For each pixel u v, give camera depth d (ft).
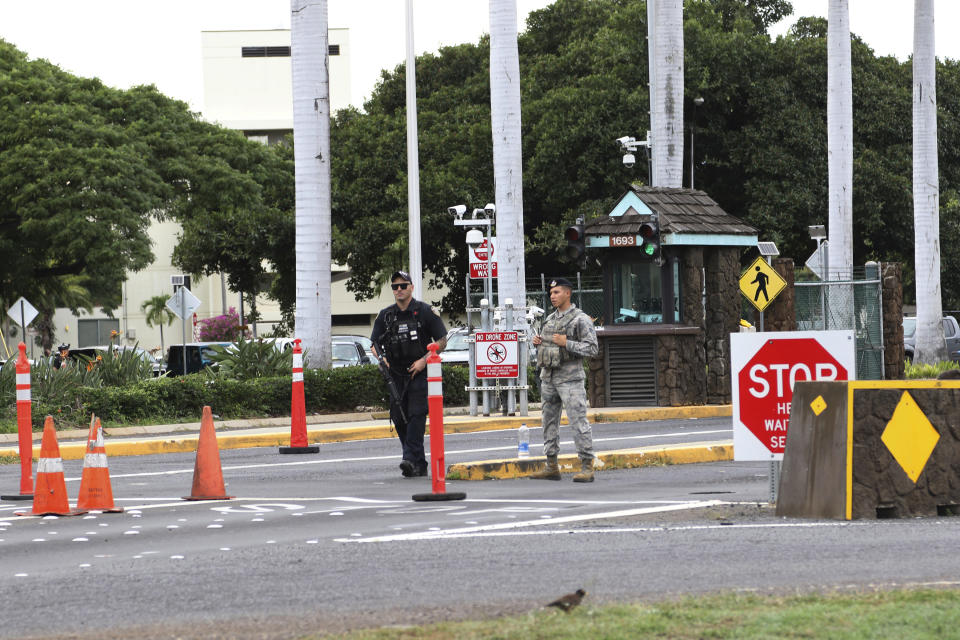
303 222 121.70
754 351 51.29
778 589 34.14
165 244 417.90
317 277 122.21
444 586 36.14
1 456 86.84
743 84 227.20
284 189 255.09
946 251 245.65
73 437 101.60
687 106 229.66
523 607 32.50
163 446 94.84
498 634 28.17
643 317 120.16
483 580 36.96
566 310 66.49
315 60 120.06
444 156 250.78
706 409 118.11
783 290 131.34
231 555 43.11
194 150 221.66
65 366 114.83
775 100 225.97
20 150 200.34
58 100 213.87
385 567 39.73
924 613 29.76
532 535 46.06
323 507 56.80
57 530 50.65
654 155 149.18
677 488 62.64
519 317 114.83
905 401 49.62
